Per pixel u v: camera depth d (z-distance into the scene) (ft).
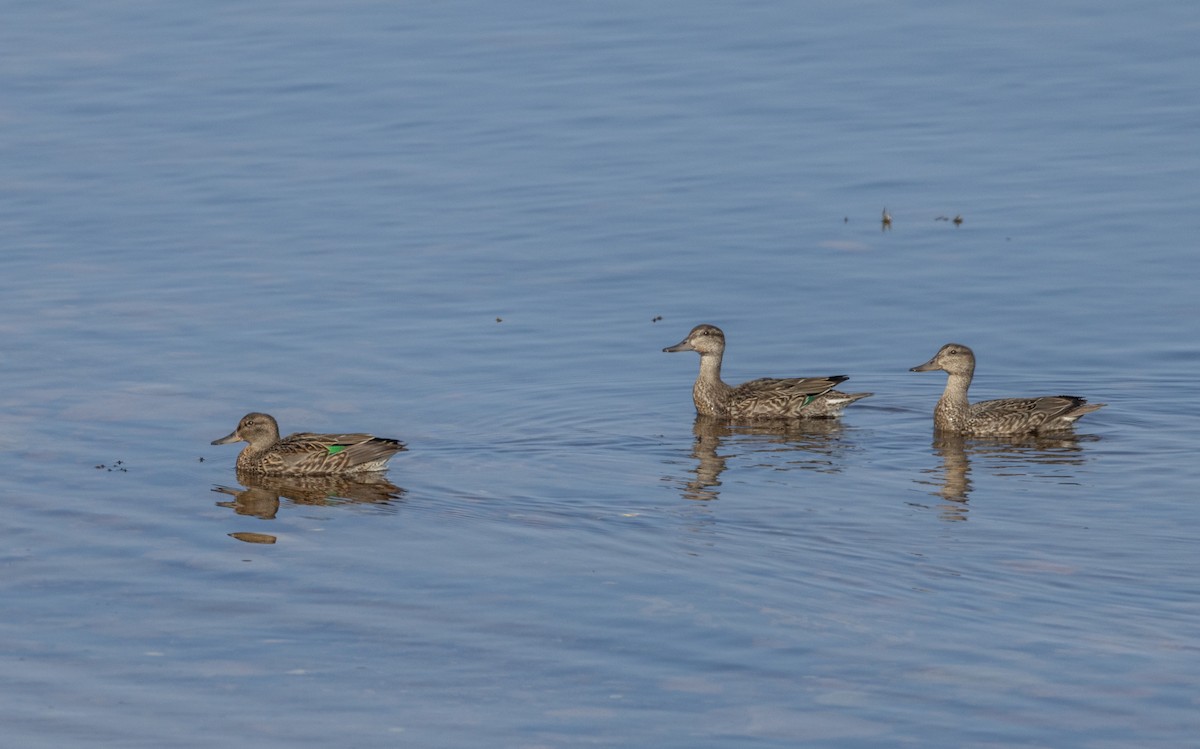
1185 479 65.57
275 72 143.13
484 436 72.13
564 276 95.20
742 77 138.72
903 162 116.37
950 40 148.66
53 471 65.98
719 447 71.61
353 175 115.55
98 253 98.94
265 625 50.96
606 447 71.20
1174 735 43.65
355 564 56.18
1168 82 133.49
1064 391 78.54
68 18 163.84
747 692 46.24
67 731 44.27
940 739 43.57
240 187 112.88
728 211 106.63
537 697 46.11
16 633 50.21
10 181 114.01
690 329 86.74
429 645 49.44
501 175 114.93
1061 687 46.32
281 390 77.30
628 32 153.99
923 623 50.75
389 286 93.30
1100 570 55.21
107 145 123.03
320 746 43.52
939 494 64.18
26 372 78.59
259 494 64.23
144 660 48.49
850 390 80.28
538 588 53.83
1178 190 108.17
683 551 57.36
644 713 45.11
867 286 93.45
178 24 160.86
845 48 147.02
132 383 77.61
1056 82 135.03
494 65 144.15
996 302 90.38
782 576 54.80
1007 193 109.19
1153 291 90.74
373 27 158.30
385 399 76.59
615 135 123.85
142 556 56.75
